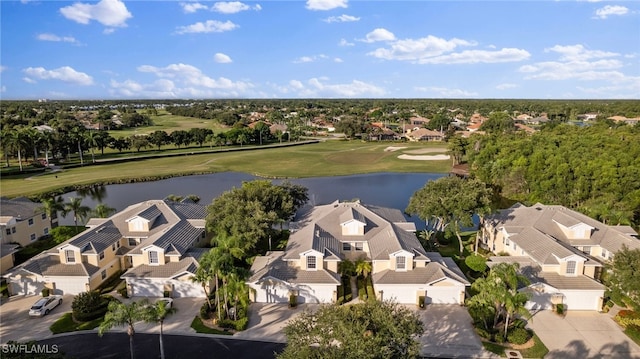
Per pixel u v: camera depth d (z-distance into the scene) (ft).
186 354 120.26
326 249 159.84
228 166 466.70
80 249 159.53
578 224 171.53
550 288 142.72
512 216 197.88
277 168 456.86
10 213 204.33
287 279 150.20
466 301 146.92
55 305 148.15
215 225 182.29
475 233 232.32
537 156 287.07
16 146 412.36
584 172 249.75
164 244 161.89
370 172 435.53
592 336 128.77
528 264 157.28
